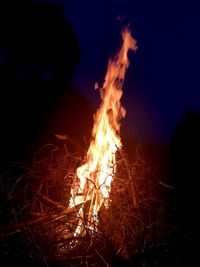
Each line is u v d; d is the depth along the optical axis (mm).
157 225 2209
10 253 1934
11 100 5715
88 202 2326
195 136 4891
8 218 2174
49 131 5426
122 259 1935
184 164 4074
